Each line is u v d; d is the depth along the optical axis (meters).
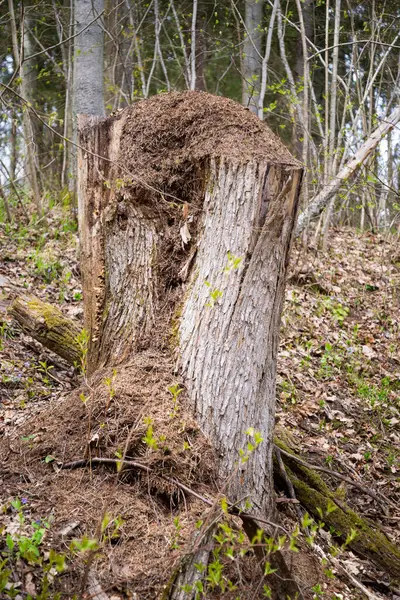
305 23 12.68
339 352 6.12
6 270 6.02
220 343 2.98
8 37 11.76
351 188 7.54
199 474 2.84
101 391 3.13
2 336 4.65
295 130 10.21
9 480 2.96
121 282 3.49
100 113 8.46
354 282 7.91
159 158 3.45
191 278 3.27
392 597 3.11
